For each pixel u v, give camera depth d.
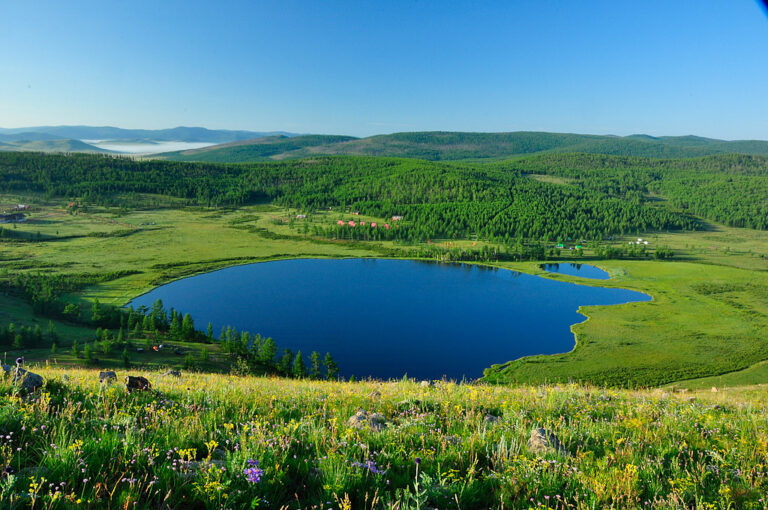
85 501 4.30
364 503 4.92
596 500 5.14
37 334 98.19
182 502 4.86
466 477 5.79
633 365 96.00
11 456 5.14
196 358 90.19
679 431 8.65
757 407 12.77
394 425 8.34
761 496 5.54
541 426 8.92
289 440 6.56
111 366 78.38
